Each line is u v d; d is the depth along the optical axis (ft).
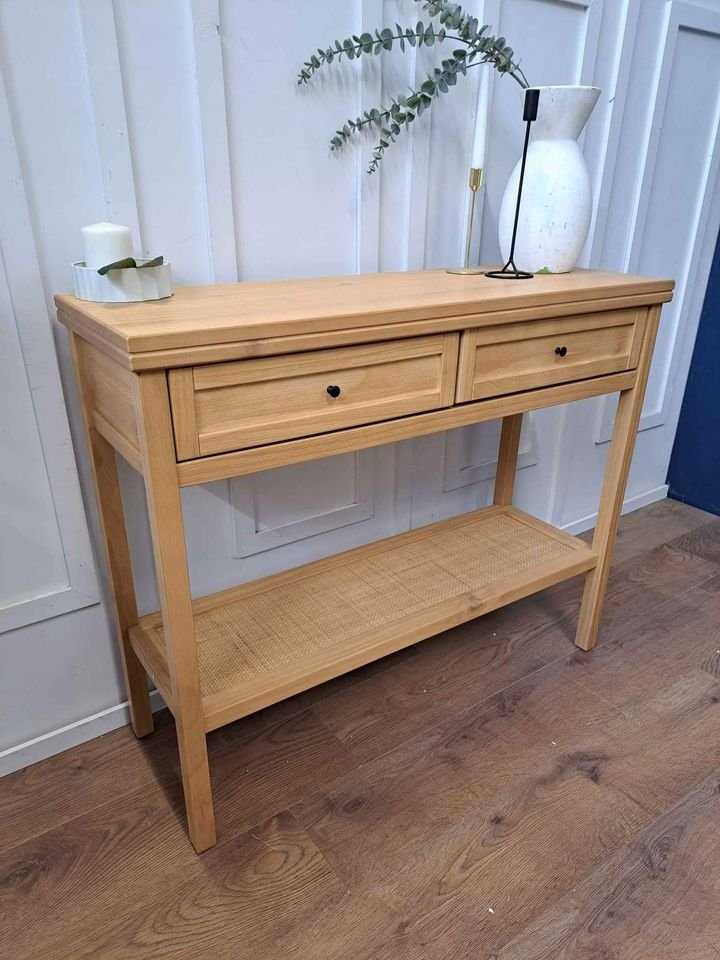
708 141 6.09
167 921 3.11
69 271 3.35
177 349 2.39
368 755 4.03
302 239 4.08
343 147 4.02
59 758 4.02
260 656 3.60
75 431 3.60
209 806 3.34
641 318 4.03
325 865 3.36
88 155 3.24
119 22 3.13
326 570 4.45
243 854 3.42
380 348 2.96
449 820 3.61
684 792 3.81
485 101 3.99
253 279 3.98
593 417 6.33
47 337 3.35
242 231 3.85
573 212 4.06
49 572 3.76
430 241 4.66
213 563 4.40
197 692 3.04
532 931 3.07
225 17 3.40
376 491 5.02
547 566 4.54
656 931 3.08
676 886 3.28
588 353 3.85
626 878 3.32
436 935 3.05
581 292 3.59
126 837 3.51
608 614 5.44
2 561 3.59
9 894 3.23
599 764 3.98
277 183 3.87
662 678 4.73
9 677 3.79
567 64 4.85
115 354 2.45
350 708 4.40
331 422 2.93
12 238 3.14
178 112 3.42
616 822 3.61
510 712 4.38
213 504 4.24
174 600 2.79
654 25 5.19
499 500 5.43
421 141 4.32
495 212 4.94
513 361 3.51
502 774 3.91
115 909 3.16
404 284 3.72
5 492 3.49
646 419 6.88
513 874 3.33
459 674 4.73
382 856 3.41
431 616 3.98
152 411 2.44
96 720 4.15
